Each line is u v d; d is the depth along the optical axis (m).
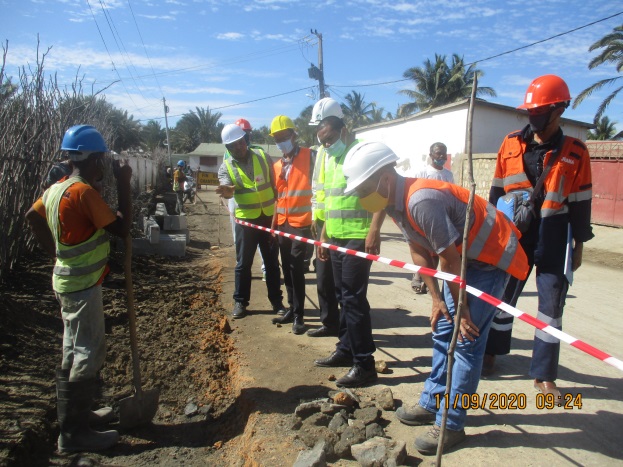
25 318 4.50
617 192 14.02
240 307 5.59
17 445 2.98
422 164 20.36
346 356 4.18
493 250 2.76
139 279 6.89
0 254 5.13
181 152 72.25
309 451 2.87
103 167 3.29
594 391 3.71
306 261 7.47
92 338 3.17
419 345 4.64
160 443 3.50
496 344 3.89
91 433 3.31
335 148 3.85
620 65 24.14
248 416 3.58
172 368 4.41
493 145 18.28
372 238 3.53
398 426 3.25
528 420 3.28
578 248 3.50
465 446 2.99
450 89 38.56
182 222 10.58
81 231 3.08
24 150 5.55
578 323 5.36
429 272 2.76
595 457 2.87
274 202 5.45
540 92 3.30
